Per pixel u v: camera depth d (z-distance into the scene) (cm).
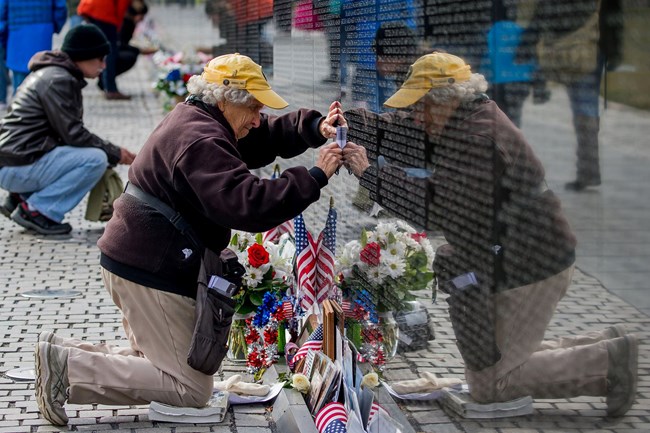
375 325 643
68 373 665
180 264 661
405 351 579
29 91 1238
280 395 709
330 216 745
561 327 417
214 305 659
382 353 625
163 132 649
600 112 376
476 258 482
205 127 640
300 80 882
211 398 711
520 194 438
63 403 674
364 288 668
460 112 492
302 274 738
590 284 395
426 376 546
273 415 705
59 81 1226
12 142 1241
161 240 657
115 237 670
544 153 416
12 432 674
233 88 651
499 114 451
